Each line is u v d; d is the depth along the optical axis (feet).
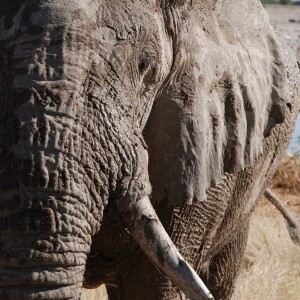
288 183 81.15
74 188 22.07
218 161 28.17
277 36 35.63
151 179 27.45
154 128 27.07
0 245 21.53
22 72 22.48
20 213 21.52
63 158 22.02
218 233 32.19
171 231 28.43
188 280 23.04
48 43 22.76
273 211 70.74
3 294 21.36
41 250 21.47
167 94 26.89
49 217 21.57
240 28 30.27
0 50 22.93
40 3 23.06
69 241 21.84
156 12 25.67
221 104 28.37
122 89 23.77
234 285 37.29
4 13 23.20
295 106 36.04
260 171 33.81
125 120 23.58
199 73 27.30
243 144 29.07
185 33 26.99
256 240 54.54
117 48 23.82
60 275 21.68
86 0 23.52
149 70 25.08
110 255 28.53
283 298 46.39
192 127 27.12
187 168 27.20
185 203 27.27
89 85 23.02
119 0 24.27
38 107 22.17
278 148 35.45
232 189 30.60
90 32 23.30
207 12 28.50
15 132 21.98
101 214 23.02
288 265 51.16
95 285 30.01
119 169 23.30
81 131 22.52
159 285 28.76
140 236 23.63
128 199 23.56
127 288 29.09
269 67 31.53
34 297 21.43
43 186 21.67
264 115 30.83
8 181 21.68
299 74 36.68
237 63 29.07
